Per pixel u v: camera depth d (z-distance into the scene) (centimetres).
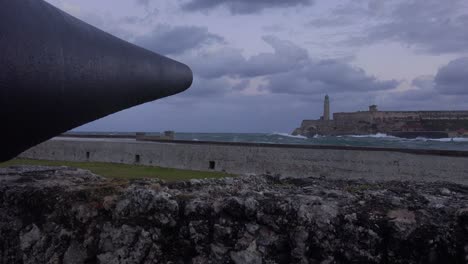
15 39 169
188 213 250
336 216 234
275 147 1010
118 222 256
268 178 356
